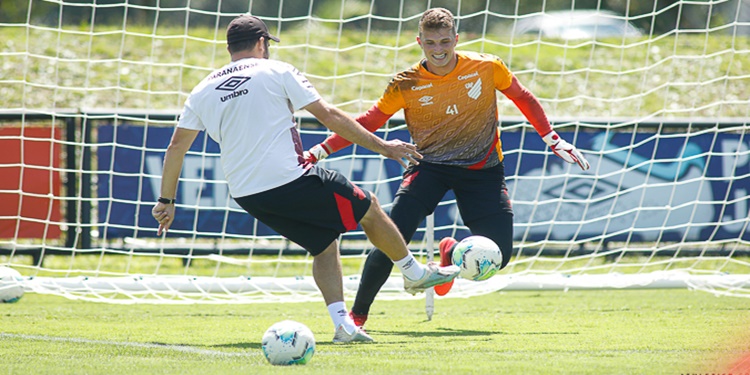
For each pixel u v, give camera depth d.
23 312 23.14
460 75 17.59
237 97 14.31
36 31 51.78
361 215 14.78
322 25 63.41
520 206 29.16
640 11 74.81
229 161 14.53
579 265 32.97
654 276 24.67
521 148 27.66
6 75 46.03
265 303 25.70
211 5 77.25
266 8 79.44
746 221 29.12
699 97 47.88
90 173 27.77
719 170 29.22
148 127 29.08
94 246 28.81
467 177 18.08
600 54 53.41
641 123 30.50
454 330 18.97
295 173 14.29
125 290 23.88
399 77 17.89
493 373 12.10
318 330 19.14
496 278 24.66
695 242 29.22
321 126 29.53
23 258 33.19
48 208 28.92
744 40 55.19
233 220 29.33
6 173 28.70
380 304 25.25
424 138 18.11
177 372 12.23
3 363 13.40
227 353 14.84
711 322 20.02
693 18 74.00
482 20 78.31
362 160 29.12
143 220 29.06
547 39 56.19
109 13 68.50
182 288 24.02
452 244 17.19
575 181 29.23
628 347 15.47
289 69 14.54
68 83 46.09
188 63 50.03
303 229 14.76
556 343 16.14
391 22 74.31
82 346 15.95
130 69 48.28
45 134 29.05
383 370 12.36
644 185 27.19
